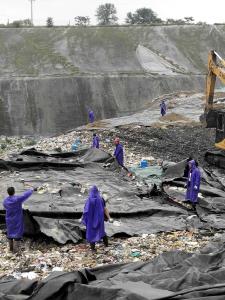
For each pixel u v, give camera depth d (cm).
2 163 2162
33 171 2153
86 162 2280
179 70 7150
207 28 8425
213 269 955
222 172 2303
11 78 6325
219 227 1435
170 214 1542
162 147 2862
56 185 1866
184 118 4025
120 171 2169
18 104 5903
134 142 3052
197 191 1596
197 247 1259
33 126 5662
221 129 2338
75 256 1205
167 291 805
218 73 2419
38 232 1308
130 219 1499
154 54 7562
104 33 8000
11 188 1232
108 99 6175
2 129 5569
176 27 8450
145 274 941
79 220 1442
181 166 2028
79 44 7644
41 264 1145
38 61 7075
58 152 2544
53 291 797
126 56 7400
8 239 1266
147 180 2012
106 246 1273
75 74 6562
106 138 3178
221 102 4325
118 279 915
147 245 1278
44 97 6034
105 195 1720
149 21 10800
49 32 8056
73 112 5934
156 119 4053
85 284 838
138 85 6444
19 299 810
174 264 1014
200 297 764
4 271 1109
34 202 1605
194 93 5622
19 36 7869
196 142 3008
